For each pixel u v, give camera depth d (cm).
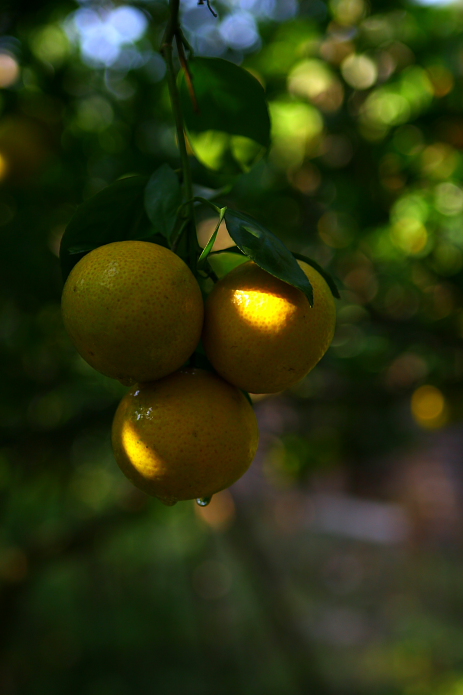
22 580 473
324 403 422
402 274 416
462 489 1227
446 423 391
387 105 362
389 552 1138
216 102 158
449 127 346
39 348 379
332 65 361
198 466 115
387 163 369
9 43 297
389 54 354
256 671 713
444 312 401
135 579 890
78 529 489
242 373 114
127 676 685
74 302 106
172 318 106
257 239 109
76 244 132
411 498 1270
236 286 114
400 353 408
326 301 116
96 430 387
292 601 916
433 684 687
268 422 482
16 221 338
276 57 373
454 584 994
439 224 388
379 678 707
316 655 761
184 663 726
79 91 331
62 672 685
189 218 123
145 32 342
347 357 414
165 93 342
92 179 354
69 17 327
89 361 112
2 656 484
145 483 119
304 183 386
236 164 169
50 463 421
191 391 117
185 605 873
